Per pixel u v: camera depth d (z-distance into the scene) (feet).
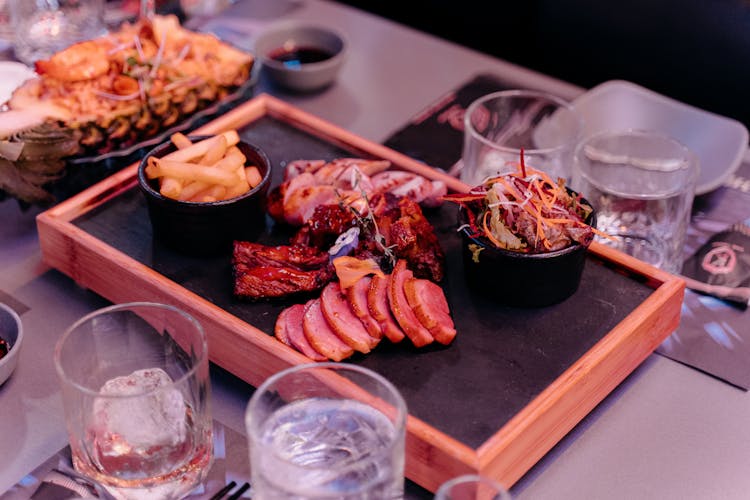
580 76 4.67
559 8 4.58
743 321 3.07
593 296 2.98
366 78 3.91
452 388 2.75
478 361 2.82
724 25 4.24
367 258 2.96
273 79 3.79
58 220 3.12
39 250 3.25
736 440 2.81
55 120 3.27
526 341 2.87
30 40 3.83
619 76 4.57
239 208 3.04
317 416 2.54
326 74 3.78
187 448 2.62
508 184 2.90
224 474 2.68
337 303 2.87
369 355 2.82
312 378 2.54
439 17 5.25
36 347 2.97
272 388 2.48
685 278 3.17
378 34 4.13
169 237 3.08
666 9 4.33
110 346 2.71
